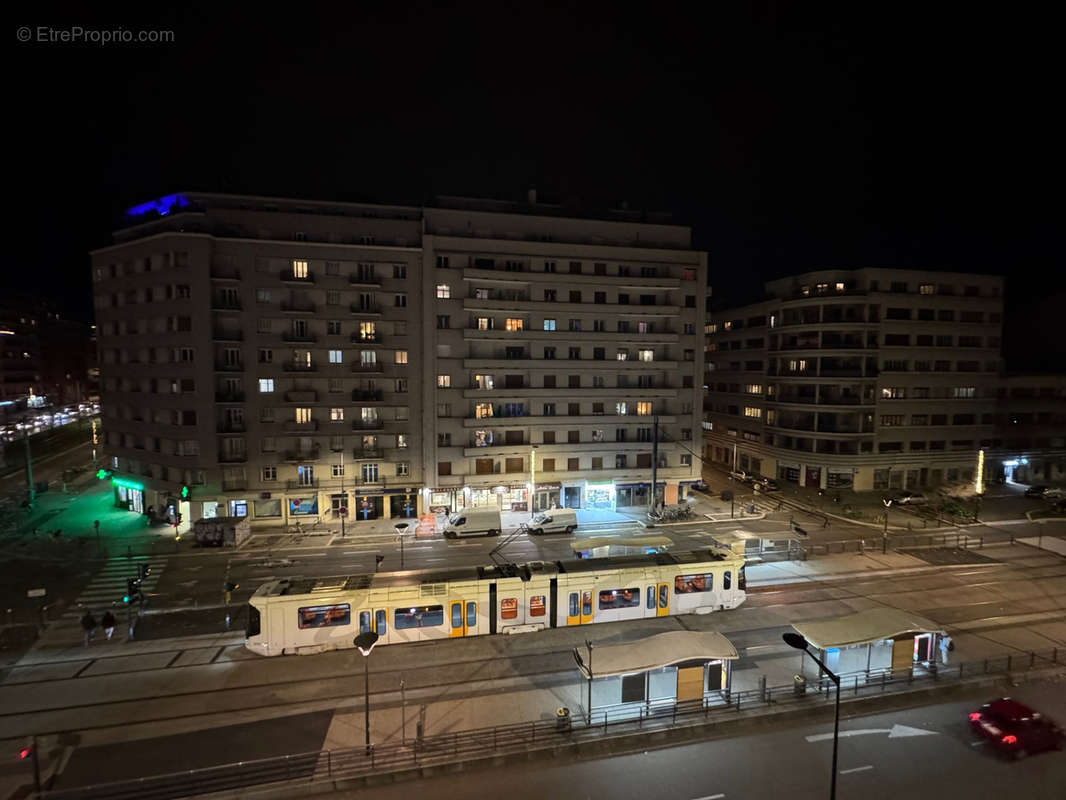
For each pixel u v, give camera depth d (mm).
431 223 51594
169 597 34156
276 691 23469
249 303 48031
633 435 56438
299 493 50031
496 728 20547
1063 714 22094
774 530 48906
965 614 31344
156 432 49750
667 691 22859
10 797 17391
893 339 62594
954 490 63062
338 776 18359
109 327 53344
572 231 54906
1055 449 68438
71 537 46125
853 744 20266
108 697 23094
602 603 29562
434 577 28969
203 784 18031
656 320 56469
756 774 18672
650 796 17656
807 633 23641
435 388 51375
